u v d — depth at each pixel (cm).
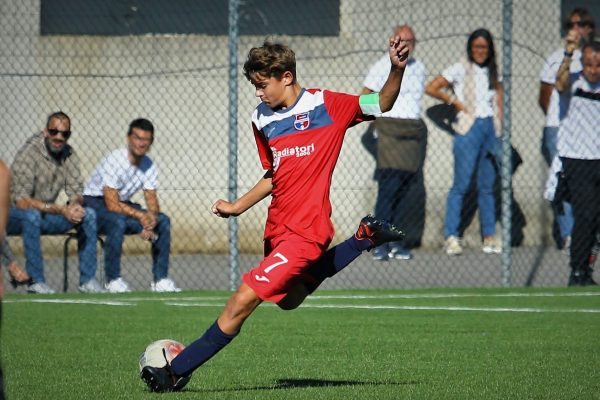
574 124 3769
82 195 3503
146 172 3603
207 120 4528
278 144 1698
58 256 4397
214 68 4425
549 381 1895
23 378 1922
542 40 4747
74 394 1745
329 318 2905
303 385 1858
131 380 1898
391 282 3909
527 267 4262
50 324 2742
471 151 4397
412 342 2442
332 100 1702
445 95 4388
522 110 4750
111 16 4512
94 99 4481
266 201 4559
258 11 4581
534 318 2906
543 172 4803
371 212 4591
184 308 3109
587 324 2784
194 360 1700
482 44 4334
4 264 3534
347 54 4600
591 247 3772
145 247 4509
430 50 4641
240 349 2330
